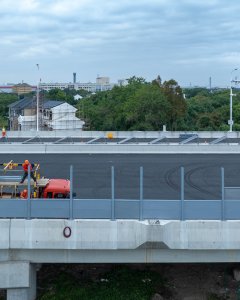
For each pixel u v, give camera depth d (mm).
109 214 15070
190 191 20750
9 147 33094
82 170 26016
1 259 15148
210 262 15766
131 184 22172
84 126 81625
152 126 66812
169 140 37906
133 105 68438
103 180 23141
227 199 15633
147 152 33250
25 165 16578
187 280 16484
